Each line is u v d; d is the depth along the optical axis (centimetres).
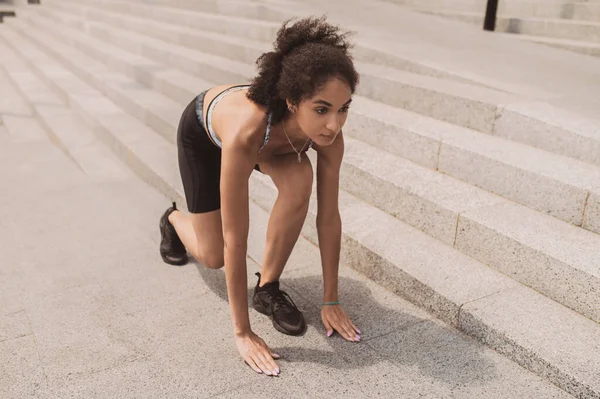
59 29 1085
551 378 221
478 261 288
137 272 315
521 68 452
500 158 312
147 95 612
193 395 219
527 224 282
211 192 246
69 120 646
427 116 395
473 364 234
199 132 236
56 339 254
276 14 659
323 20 198
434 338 251
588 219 275
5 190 443
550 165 303
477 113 361
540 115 332
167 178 429
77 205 413
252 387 223
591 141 302
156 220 388
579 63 481
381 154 376
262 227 358
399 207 329
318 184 241
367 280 300
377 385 223
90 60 844
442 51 493
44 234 364
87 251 341
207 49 666
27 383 225
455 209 297
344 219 329
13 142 588
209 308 279
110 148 551
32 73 912
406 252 294
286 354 242
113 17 945
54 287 299
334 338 252
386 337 252
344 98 187
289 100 193
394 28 585
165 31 761
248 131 204
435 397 216
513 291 264
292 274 305
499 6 654
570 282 248
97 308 279
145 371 232
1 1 1675
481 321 244
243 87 231
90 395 219
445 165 343
